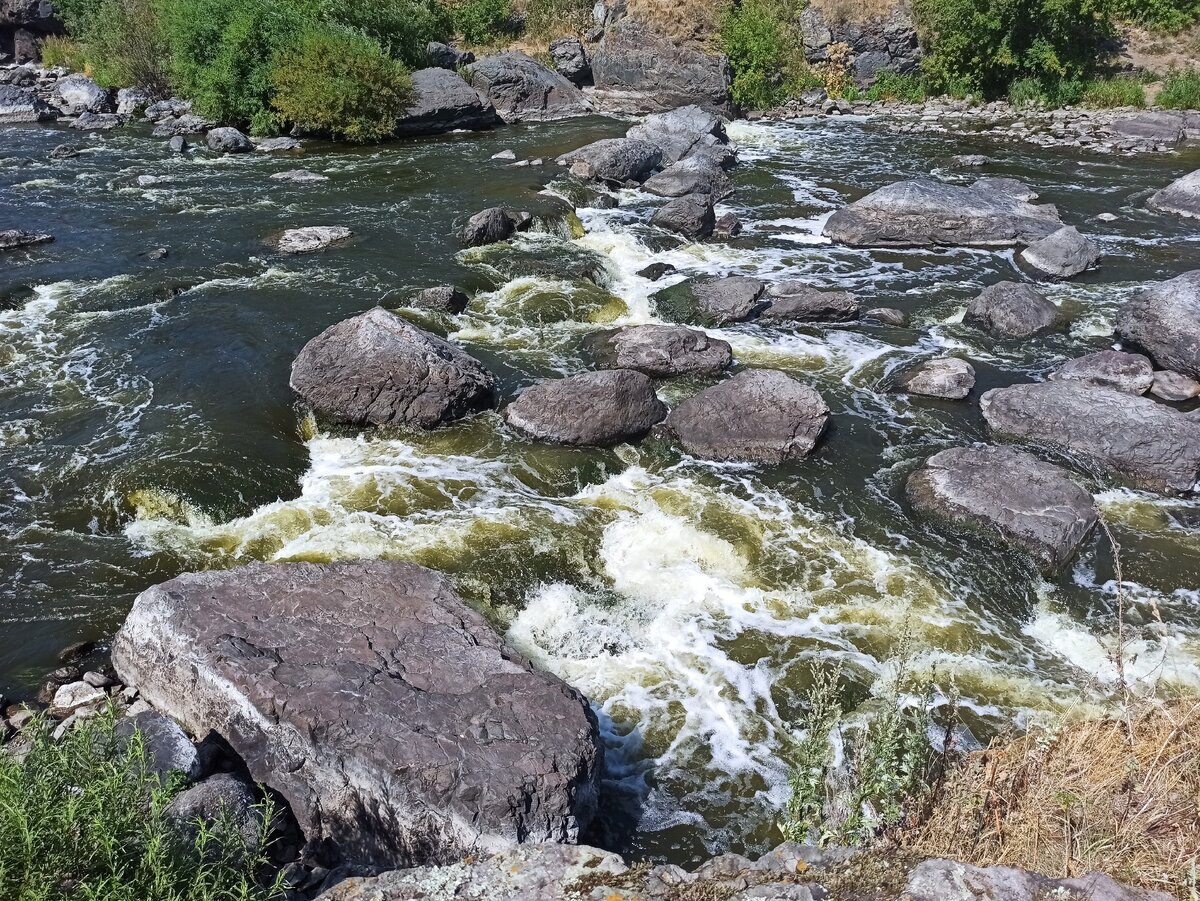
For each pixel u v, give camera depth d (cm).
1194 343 1291
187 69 2861
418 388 1146
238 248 1727
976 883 395
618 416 1132
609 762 719
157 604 702
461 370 1174
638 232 1914
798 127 3108
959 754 646
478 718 623
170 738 612
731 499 1044
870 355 1408
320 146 2645
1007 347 1434
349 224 1883
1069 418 1133
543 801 589
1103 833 477
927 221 1889
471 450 1116
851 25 3478
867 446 1158
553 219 1909
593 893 435
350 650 669
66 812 406
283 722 617
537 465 1084
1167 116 2848
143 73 3138
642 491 1059
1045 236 1842
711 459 1118
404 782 587
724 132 2780
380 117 2700
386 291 1539
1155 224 1984
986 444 1157
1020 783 534
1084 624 871
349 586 734
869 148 2758
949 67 3375
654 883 437
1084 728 592
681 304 1548
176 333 1359
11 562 901
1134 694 664
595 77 3300
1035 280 1700
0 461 1052
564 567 927
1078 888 389
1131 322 1380
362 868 594
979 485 1005
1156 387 1282
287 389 1206
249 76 2734
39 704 725
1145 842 469
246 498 1002
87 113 2983
